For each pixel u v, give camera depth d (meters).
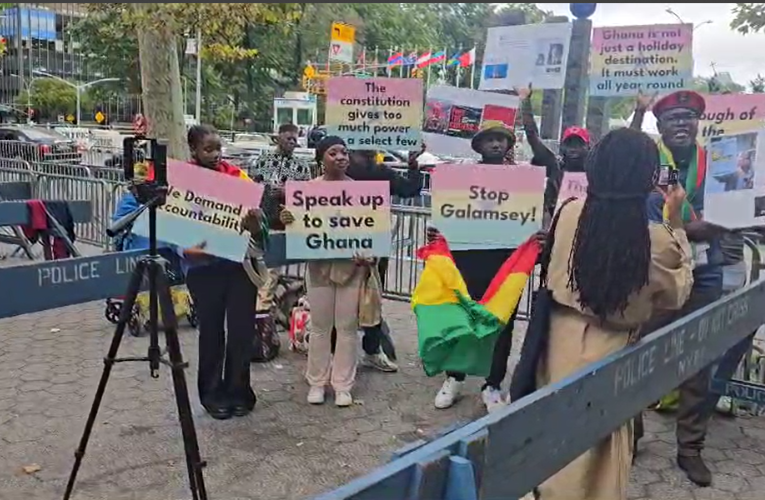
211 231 4.04
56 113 68.00
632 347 2.31
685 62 4.35
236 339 4.49
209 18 8.80
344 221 4.56
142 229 4.11
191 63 45.12
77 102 62.81
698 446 3.92
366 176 5.26
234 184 4.01
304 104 34.44
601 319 2.72
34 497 3.54
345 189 4.52
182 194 4.01
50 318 6.73
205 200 4.02
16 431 4.27
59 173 12.16
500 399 4.77
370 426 4.53
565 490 2.81
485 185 4.29
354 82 4.93
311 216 4.54
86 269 4.02
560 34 4.65
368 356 5.58
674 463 4.08
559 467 1.98
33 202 6.71
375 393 5.07
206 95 47.97
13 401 4.73
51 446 4.09
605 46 4.51
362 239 4.59
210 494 3.64
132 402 4.76
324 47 44.50
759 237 4.46
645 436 4.42
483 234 4.32
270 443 4.24
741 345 4.02
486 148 4.67
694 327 2.63
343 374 4.85
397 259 7.53
